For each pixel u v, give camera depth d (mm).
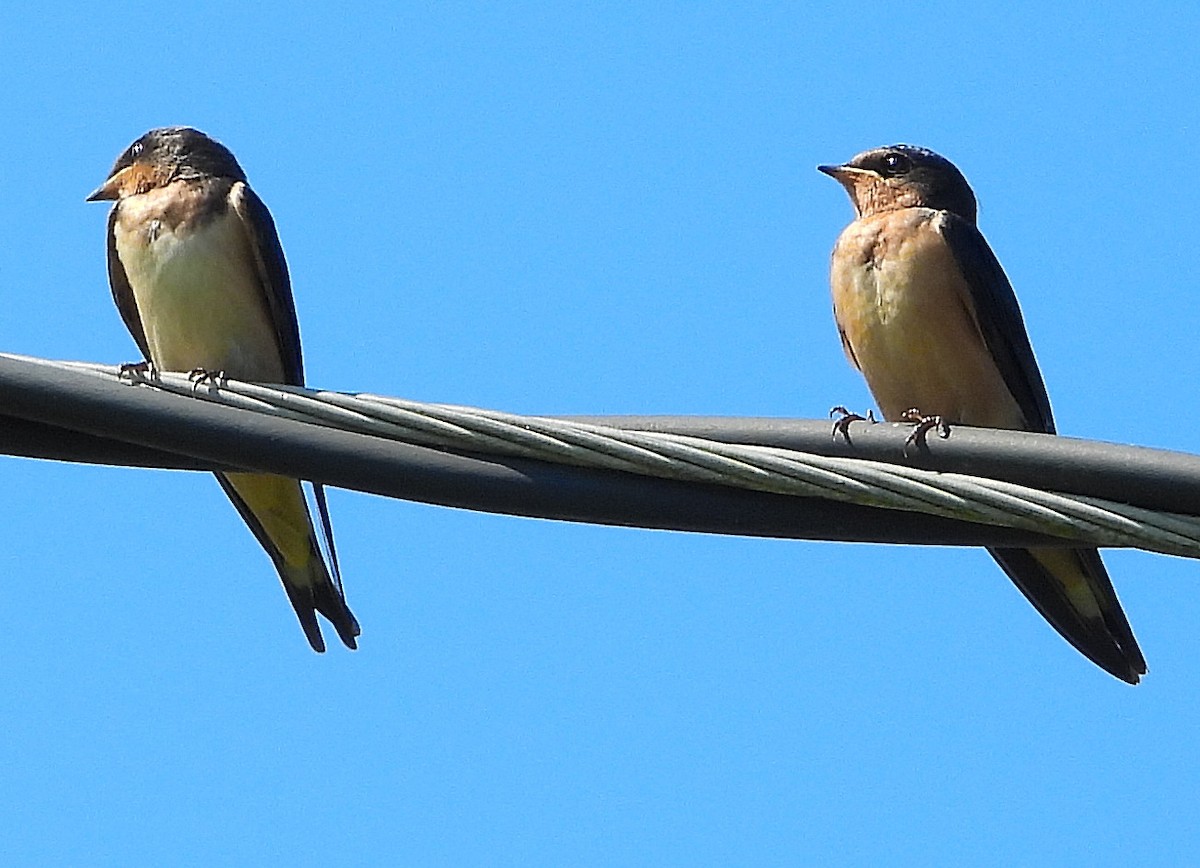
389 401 10031
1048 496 9727
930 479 9766
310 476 10062
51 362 10117
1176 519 9773
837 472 9805
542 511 10070
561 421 9992
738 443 10383
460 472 10000
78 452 10422
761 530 10109
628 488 10031
